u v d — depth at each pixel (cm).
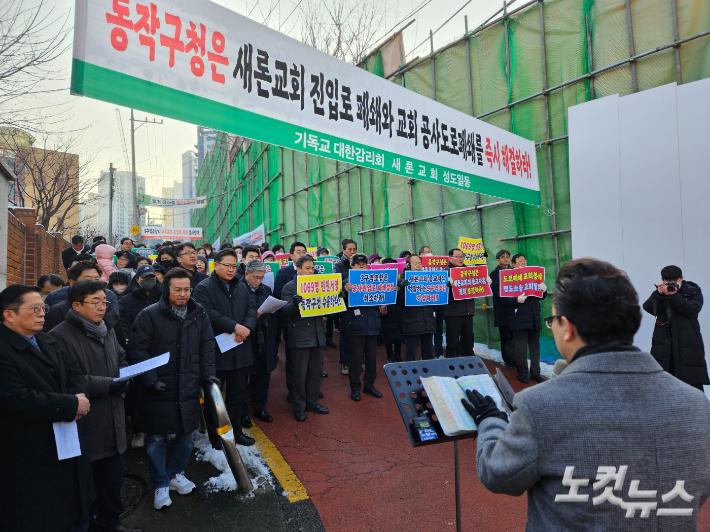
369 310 546
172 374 317
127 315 429
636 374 115
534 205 703
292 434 443
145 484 348
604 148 584
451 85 877
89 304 276
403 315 585
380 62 1050
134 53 264
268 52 340
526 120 753
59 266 1091
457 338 647
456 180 524
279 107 345
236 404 412
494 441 137
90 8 247
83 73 242
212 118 301
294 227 1474
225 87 310
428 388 174
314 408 500
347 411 506
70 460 231
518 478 116
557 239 710
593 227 590
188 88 289
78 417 231
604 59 659
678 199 524
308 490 340
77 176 1214
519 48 764
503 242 785
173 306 328
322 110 379
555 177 716
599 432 109
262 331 472
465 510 318
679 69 580
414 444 172
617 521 107
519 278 615
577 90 686
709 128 504
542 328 731
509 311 622
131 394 409
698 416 114
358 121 412
